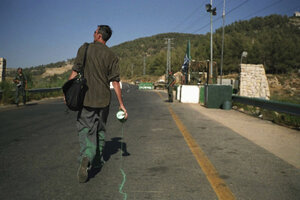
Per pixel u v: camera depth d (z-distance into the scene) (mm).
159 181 3240
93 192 2877
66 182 3166
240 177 3436
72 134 6156
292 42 115500
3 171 3549
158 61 121688
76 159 4141
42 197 2736
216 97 13578
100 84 3080
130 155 4414
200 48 111125
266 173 3619
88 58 3078
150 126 7508
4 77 18109
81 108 3068
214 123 8312
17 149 4746
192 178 3361
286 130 7496
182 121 8570
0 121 8102
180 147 5035
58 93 21750
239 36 117000
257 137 6270
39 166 3777
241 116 10625
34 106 13008
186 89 16828
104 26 3258
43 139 5602
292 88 78250
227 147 5121
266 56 113062
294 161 4266
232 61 107875
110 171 3594
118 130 6816
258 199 2758
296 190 3025
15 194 2807
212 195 2842
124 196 2779
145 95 25281
